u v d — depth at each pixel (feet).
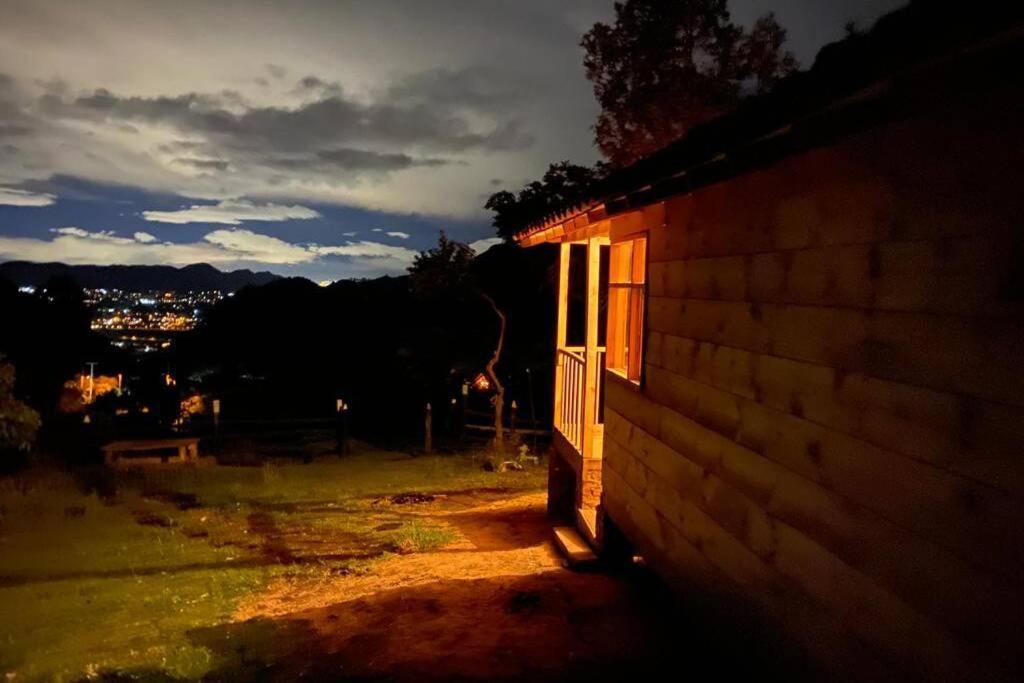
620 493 21.09
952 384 7.73
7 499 37.91
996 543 7.06
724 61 41.37
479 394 70.54
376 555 27.81
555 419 32.01
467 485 42.75
